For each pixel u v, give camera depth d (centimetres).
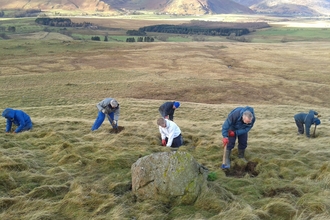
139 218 568
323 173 788
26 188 675
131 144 1090
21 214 570
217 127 1981
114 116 1398
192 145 1188
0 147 959
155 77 6894
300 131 1758
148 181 646
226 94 5512
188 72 7919
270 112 3503
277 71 8319
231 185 742
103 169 805
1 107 4191
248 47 14050
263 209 609
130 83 6000
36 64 8806
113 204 612
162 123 1070
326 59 10319
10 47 11825
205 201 618
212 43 16375
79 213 582
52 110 3359
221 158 965
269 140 1434
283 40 19300
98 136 1220
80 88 5497
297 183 746
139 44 14850
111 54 11094
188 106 3756
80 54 11000
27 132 1227
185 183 629
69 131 1342
